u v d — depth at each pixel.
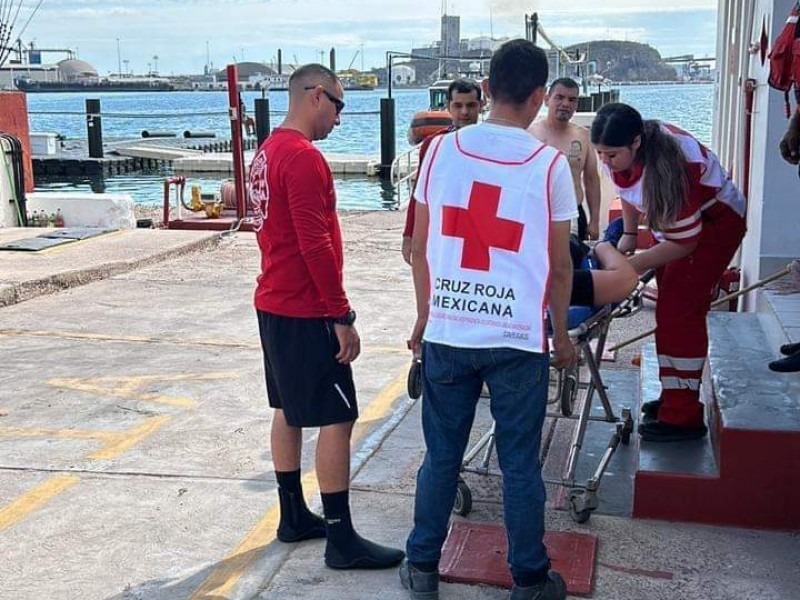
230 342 7.33
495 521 4.17
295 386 3.65
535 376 3.23
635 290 4.05
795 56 4.17
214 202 14.93
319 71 3.66
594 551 3.81
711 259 4.23
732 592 3.55
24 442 5.24
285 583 3.69
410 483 4.62
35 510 4.38
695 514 4.07
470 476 4.65
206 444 5.18
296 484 3.99
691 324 4.30
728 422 4.01
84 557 3.93
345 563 3.77
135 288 9.42
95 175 31.89
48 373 6.55
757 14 7.34
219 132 51.34
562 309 3.30
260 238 3.70
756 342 5.24
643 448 4.34
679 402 4.37
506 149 3.21
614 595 3.53
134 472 4.80
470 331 3.21
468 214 3.21
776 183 6.25
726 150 10.03
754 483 3.99
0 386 6.26
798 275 5.18
